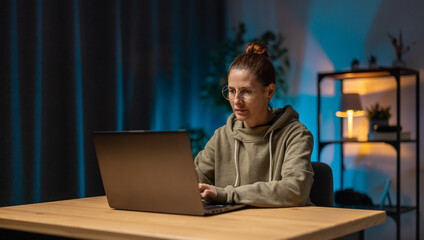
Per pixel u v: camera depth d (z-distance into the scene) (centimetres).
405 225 340
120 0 329
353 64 331
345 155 368
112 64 316
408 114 340
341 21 374
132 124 335
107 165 119
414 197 338
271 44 405
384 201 327
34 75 270
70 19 290
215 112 414
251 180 145
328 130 376
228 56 392
